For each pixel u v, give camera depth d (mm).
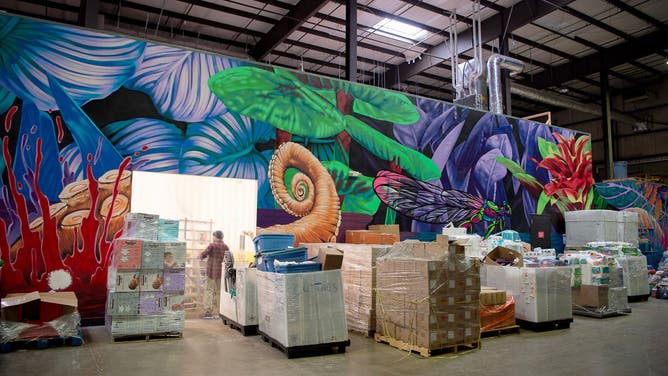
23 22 7176
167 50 8203
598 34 15758
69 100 7395
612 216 12773
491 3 13453
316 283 5684
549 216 13188
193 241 9242
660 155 20844
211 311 8180
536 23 14898
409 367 5133
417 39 15484
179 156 8133
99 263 7391
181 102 8242
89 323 7246
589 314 8625
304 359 5414
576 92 21531
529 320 7293
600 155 22953
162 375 4684
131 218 6738
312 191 9398
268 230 8844
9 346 5598
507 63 13242
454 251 5977
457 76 13680
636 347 6195
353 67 11227
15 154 6973
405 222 10586
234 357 5461
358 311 6980
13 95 7020
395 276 6223
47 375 4641
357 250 7164
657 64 18938
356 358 5508
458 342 5863
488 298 6949
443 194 11305
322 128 9664
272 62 17453
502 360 5484
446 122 11617
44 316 6020
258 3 13141
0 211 6824
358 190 9977
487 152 12336
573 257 9078
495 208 12273
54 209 7156
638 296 10992
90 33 7629
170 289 6551
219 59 8664
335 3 13078
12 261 6832
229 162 8562
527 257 8633
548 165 13773
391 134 10617
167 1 12906
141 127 7879
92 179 7453
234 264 8102
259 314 6461
